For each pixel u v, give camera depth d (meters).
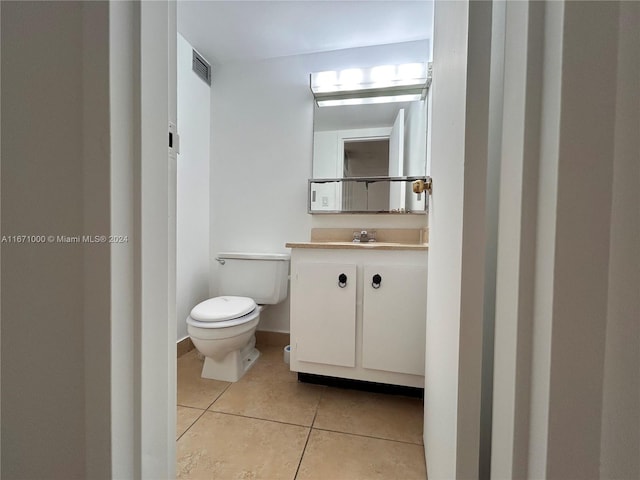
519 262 0.35
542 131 0.33
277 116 2.06
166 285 0.52
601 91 0.29
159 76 0.49
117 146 0.43
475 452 0.51
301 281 1.43
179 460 1.02
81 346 0.46
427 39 1.83
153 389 0.50
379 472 0.97
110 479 0.44
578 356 0.30
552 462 0.31
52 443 0.48
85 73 0.43
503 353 0.39
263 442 1.11
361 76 1.84
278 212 2.06
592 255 0.29
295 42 1.88
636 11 0.28
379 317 1.34
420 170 1.83
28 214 0.48
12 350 0.49
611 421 0.30
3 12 0.48
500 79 0.50
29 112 0.47
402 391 1.46
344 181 1.93
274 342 2.07
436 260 0.84
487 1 0.49
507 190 0.39
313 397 1.43
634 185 0.29
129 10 0.45
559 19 0.30
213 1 1.53
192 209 1.97
